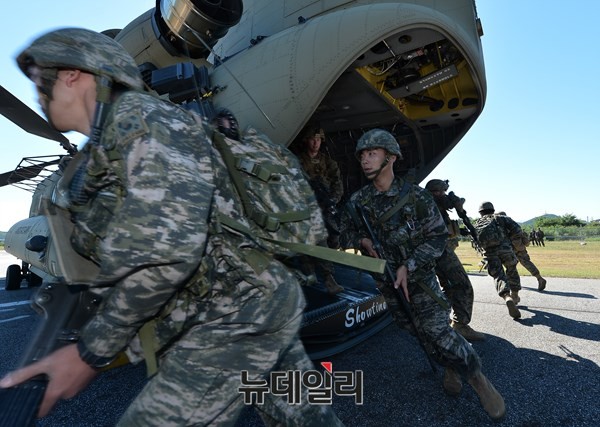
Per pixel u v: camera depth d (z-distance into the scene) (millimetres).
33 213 4945
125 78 1047
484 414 2271
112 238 820
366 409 2350
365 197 2535
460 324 3674
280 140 2846
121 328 882
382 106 3826
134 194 831
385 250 2443
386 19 2666
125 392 2701
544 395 2490
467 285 3650
